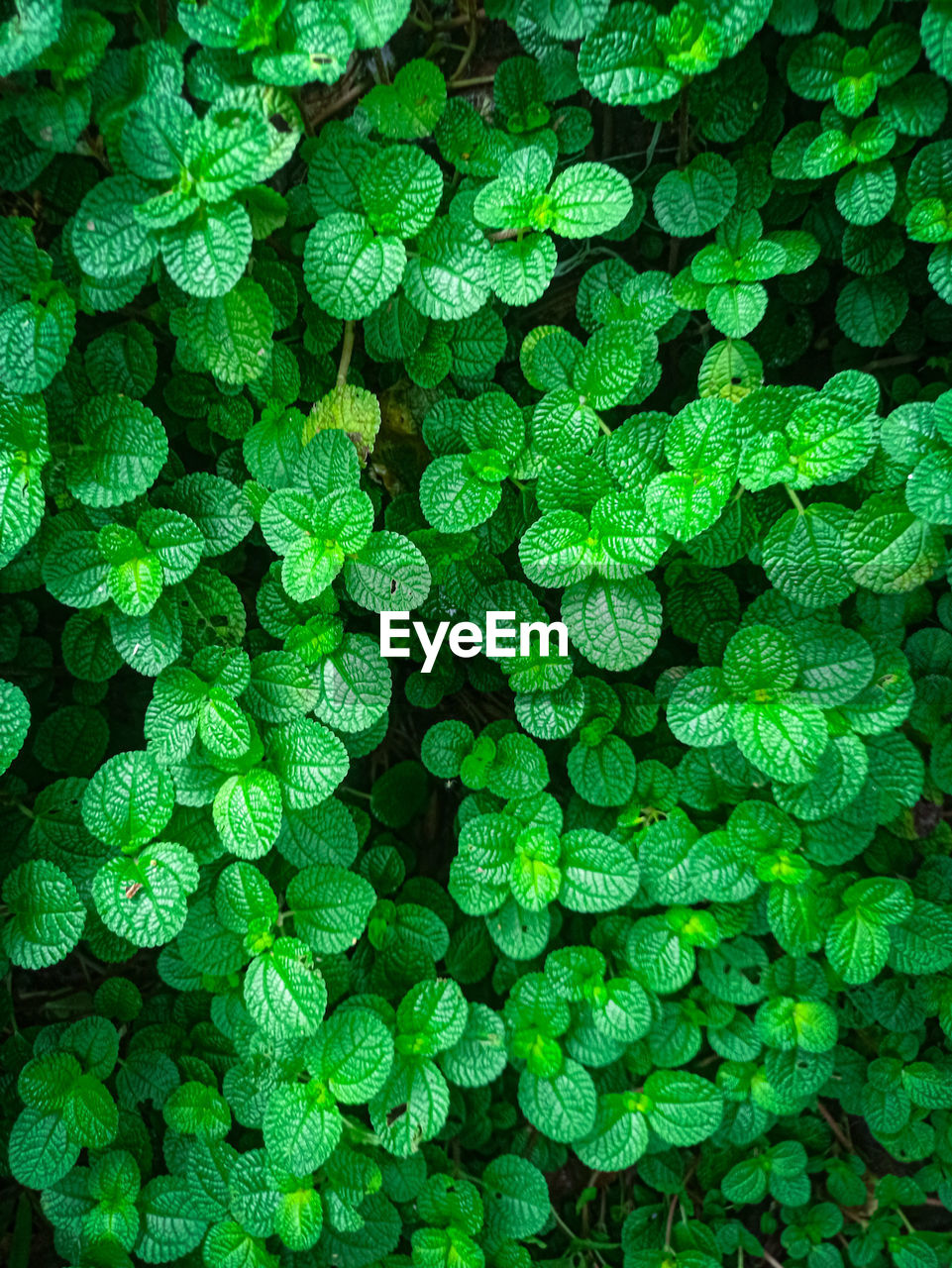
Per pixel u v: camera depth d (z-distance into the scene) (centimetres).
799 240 29
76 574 28
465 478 29
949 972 32
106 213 26
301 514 28
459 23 29
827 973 33
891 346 32
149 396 30
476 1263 31
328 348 29
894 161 28
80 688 31
